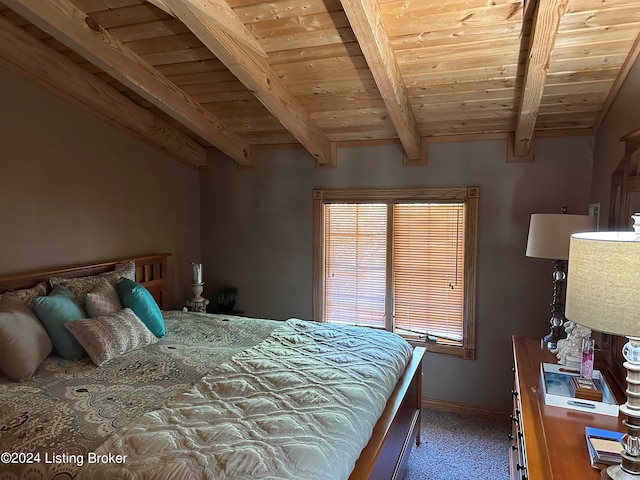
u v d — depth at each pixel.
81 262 3.31
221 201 4.54
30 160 2.93
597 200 3.02
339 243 4.08
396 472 2.23
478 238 3.55
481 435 3.28
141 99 3.51
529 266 3.43
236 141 4.07
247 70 2.67
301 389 2.00
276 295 4.37
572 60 2.47
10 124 2.80
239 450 1.50
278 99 3.04
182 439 1.58
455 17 2.24
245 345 2.74
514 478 2.18
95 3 2.46
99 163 3.45
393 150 3.80
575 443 1.51
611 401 1.76
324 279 4.15
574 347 2.18
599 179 2.99
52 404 1.89
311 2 2.26
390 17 2.28
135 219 3.83
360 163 3.93
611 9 2.06
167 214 4.21
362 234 3.98
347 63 2.79
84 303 2.83
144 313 2.88
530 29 2.26
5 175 2.78
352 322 4.07
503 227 3.48
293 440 1.59
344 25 2.43
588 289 1.25
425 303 3.79
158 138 3.85
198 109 3.52
